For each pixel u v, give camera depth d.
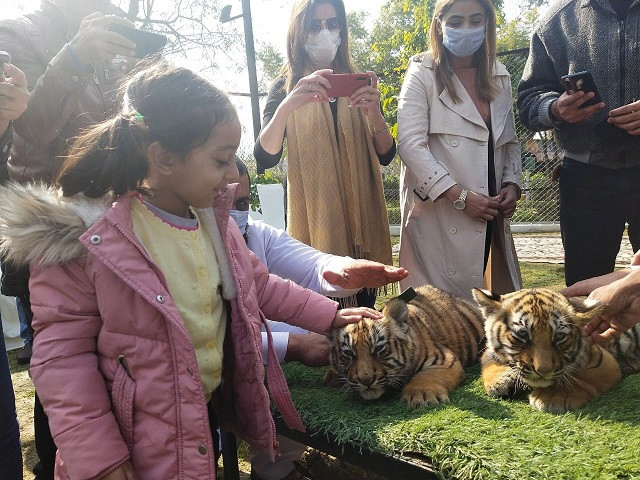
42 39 2.99
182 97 1.76
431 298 3.38
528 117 3.88
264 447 2.16
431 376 2.61
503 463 1.81
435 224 3.90
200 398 1.86
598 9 3.56
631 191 3.60
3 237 1.81
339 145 3.86
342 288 2.77
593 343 2.48
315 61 3.93
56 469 1.88
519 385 2.47
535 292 2.64
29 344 5.72
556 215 12.46
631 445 1.85
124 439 1.85
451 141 3.85
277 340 2.99
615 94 3.52
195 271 2.00
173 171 1.82
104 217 1.80
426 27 11.34
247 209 3.18
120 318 1.81
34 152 2.83
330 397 2.66
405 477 2.05
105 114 2.74
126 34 2.62
